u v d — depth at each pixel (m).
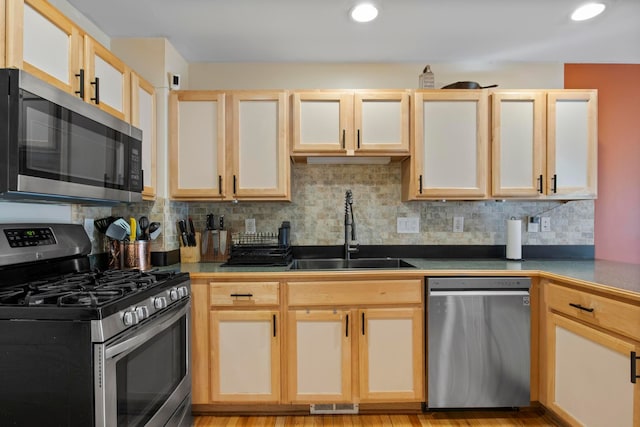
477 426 1.86
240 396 1.91
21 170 1.08
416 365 1.93
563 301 1.73
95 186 1.43
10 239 1.38
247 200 2.25
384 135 2.21
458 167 2.22
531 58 2.46
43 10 1.28
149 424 1.39
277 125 2.19
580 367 1.62
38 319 1.07
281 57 2.44
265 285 1.91
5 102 1.06
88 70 1.52
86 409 1.07
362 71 2.53
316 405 1.97
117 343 1.14
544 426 1.86
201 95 2.19
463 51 2.35
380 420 1.92
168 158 2.19
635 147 2.50
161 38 2.16
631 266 2.09
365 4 1.80
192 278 1.91
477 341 1.91
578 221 2.52
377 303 1.92
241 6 1.82
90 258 1.94
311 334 1.92
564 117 2.22
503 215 2.54
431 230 2.54
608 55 2.41
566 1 1.78
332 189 2.53
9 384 1.08
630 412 1.36
